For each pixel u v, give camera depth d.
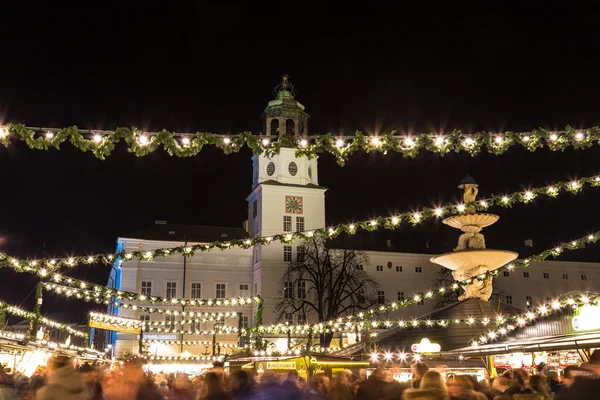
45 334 34.78
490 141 12.98
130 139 11.66
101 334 92.00
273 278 72.56
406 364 19.30
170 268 73.25
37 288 30.33
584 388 4.61
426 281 81.06
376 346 23.88
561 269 87.25
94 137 11.65
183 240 74.88
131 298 29.77
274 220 74.69
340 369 18.88
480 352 18.58
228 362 23.47
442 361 20.64
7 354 26.19
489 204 17.31
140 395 7.68
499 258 28.25
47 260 22.66
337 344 54.00
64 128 11.52
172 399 9.68
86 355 34.66
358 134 12.72
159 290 72.12
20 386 12.77
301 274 67.88
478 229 29.95
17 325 82.00
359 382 10.27
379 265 79.94
